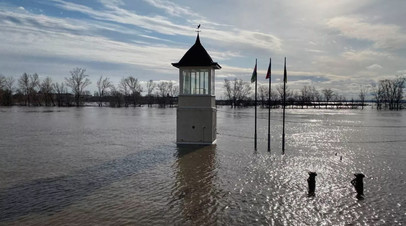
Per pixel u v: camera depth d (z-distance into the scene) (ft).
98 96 452.35
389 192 41.37
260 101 431.43
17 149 72.69
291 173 51.11
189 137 78.43
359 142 88.69
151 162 58.54
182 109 77.71
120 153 67.62
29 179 46.39
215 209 34.73
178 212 33.73
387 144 85.05
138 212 33.58
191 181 45.68
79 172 50.80
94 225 30.19
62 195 38.99
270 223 31.35
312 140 92.22
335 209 35.24
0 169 52.60
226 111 296.92
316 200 38.06
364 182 46.26
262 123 152.46
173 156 64.18
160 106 403.95
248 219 32.19
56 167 54.29
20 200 37.11
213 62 75.00
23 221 30.99
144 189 41.63
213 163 57.88
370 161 61.62
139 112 256.11
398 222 31.86
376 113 271.08
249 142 85.15
